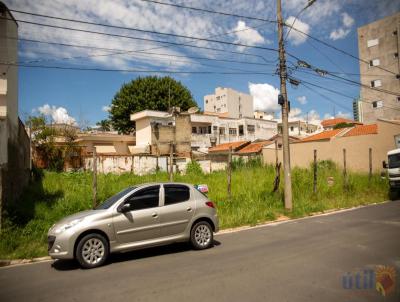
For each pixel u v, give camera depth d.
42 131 26.03
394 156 17.67
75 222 6.80
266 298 4.62
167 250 7.98
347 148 28.03
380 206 14.53
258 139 48.31
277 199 14.64
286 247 7.66
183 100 45.16
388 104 50.91
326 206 14.23
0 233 8.61
